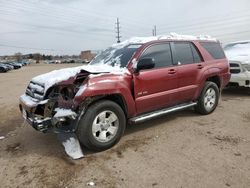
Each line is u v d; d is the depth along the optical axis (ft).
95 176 11.09
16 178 11.18
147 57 15.49
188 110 21.13
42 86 13.84
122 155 13.01
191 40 18.71
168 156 12.74
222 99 25.96
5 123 19.54
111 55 16.79
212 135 15.43
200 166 11.64
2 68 102.53
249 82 26.23
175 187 10.07
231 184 10.16
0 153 13.78
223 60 20.85
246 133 15.66
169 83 16.31
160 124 17.69
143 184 10.36
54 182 10.76
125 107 14.39
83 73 13.09
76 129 12.71
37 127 12.77
